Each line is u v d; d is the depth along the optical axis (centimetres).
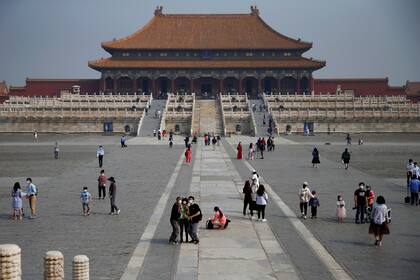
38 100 15838
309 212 3894
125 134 14062
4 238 3141
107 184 5197
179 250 2875
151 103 16050
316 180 5534
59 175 5906
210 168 6569
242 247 2936
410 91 19650
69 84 19425
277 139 12225
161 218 3684
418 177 4381
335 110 14688
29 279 2416
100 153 6712
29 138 12794
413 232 3297
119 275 2467
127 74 19700
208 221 3369
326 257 2753
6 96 19050
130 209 3994
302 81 19850
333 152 8938
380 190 4894
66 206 4122
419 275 2478
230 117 14062
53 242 3047
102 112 14550
